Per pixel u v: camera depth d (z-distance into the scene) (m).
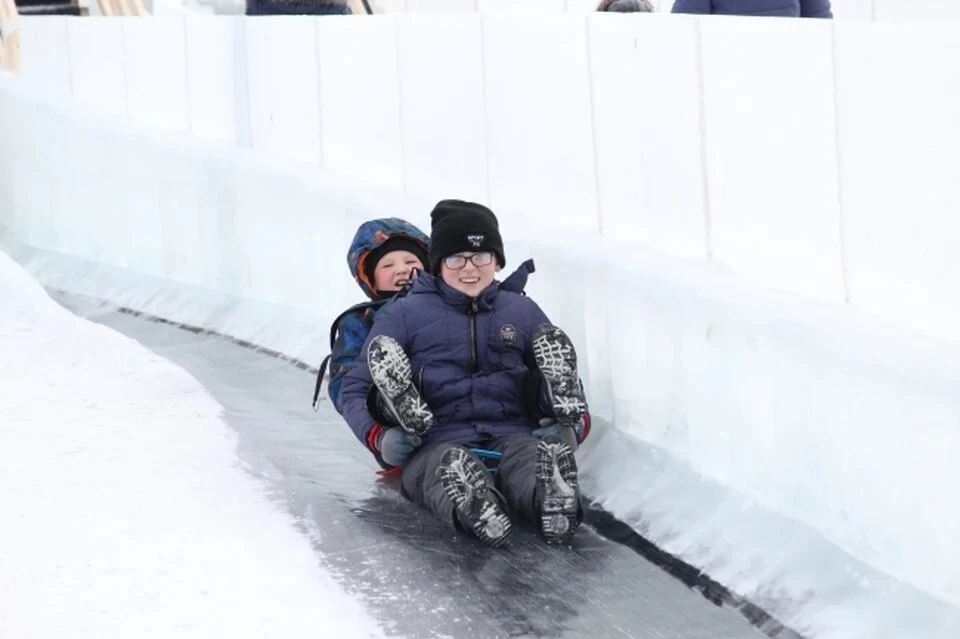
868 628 9.47
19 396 14.40
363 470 13.51
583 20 13.93
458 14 15.95
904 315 10.39
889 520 9.71
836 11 24.55
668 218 13.09
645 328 12.45
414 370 12.63
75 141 21.94
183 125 21.42
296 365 16.98
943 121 9.87
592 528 12.02
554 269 13.69
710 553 11.00
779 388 10.77
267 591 10.27
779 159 11.53
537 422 12.75
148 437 13.66
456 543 11.64
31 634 9.48
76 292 21.20
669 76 12.79
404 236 14.27
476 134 15.93
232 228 19.05
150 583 10.34
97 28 23.00
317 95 18.72
